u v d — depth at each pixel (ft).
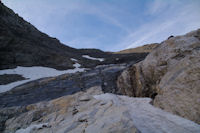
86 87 38.32
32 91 37.47
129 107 19.27
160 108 18.86
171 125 12.68
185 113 14.46
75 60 101.45
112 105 19.49
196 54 17.74
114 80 44.91
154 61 27.91
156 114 16.40
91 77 50.19
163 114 16.22
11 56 68.03
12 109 25.03
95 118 16.14
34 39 107.45
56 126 16.78
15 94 35.76
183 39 23.41
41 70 68.39
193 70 16.16
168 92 18.67
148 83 28.71
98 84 40.55
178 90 16.98
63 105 23.85
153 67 27.63
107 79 46.19
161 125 12.62
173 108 16.42
